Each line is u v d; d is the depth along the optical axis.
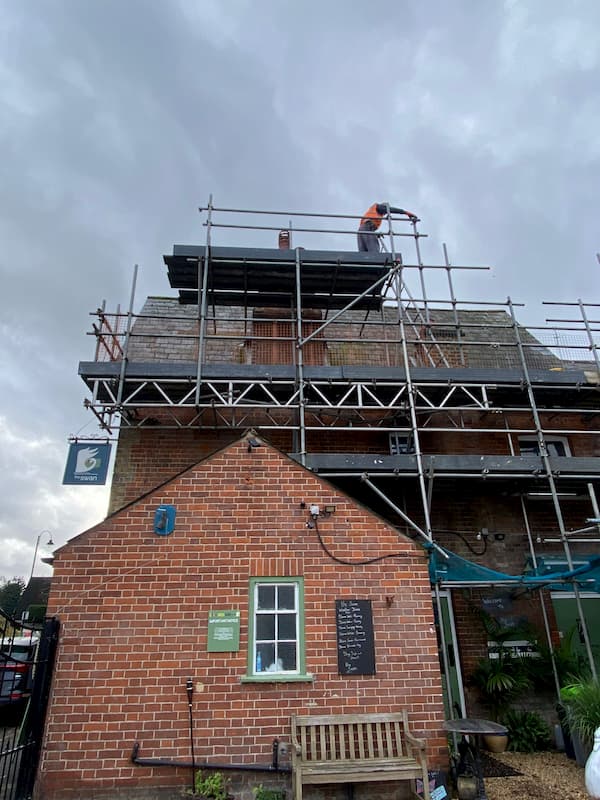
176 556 7.55
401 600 7.66
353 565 7.77
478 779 6.39
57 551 7.43
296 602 7.55
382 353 13.62
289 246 13.53
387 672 7.25
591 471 10.55
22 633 14.88
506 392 12.14
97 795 6.38
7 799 6.23
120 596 7.28
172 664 7.01
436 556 8.77
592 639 10.99
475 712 9.96
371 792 6.68
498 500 12.02
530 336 14.80
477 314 16.02
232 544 7.70
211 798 6.30
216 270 12.60
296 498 8.03
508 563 11.51
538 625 10.90
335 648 7.30
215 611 7.33
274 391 11.81
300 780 6.12
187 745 6.67
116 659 6.98
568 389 11.98
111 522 7.64
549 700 10.15
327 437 12.16
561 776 7.64
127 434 11.66
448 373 11.36
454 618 10.73
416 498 11.68
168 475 11.38
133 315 11.59
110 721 6.69
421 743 6.42
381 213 14.35
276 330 13.60
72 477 10.14
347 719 6.82
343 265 12.47
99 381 10.77
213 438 11.79
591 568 8.45
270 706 6.93
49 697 6.73
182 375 10.84
